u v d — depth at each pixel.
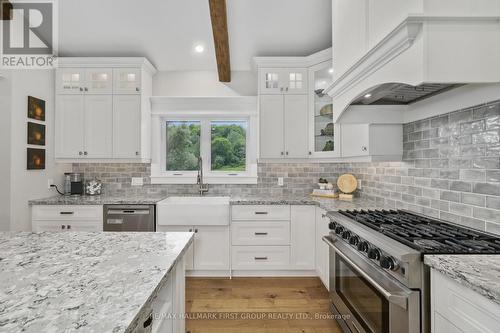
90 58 2.90
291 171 3.27
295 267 2.70
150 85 3.25
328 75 2.89
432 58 1.00
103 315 0.59
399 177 2.14
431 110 1.71
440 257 1.03
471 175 1.44
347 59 1.68
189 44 2.91
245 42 2.86
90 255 0.97
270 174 3.27
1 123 2.40
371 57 1.25
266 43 2.87
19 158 2.50
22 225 2.53
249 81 3.33
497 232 1.29
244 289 2.50
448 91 1.54
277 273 2.76
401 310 1.12
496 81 1.01
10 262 0.90
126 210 2.67
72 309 0.61
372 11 1.37
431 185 1.76
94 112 2.94
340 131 2.60
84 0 2.38
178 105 3.23
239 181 3.27
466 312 0.87
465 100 1.44
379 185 2.46
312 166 3.26
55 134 2.93
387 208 2.17
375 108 1.95
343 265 1.75
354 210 1.98
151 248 1.06
